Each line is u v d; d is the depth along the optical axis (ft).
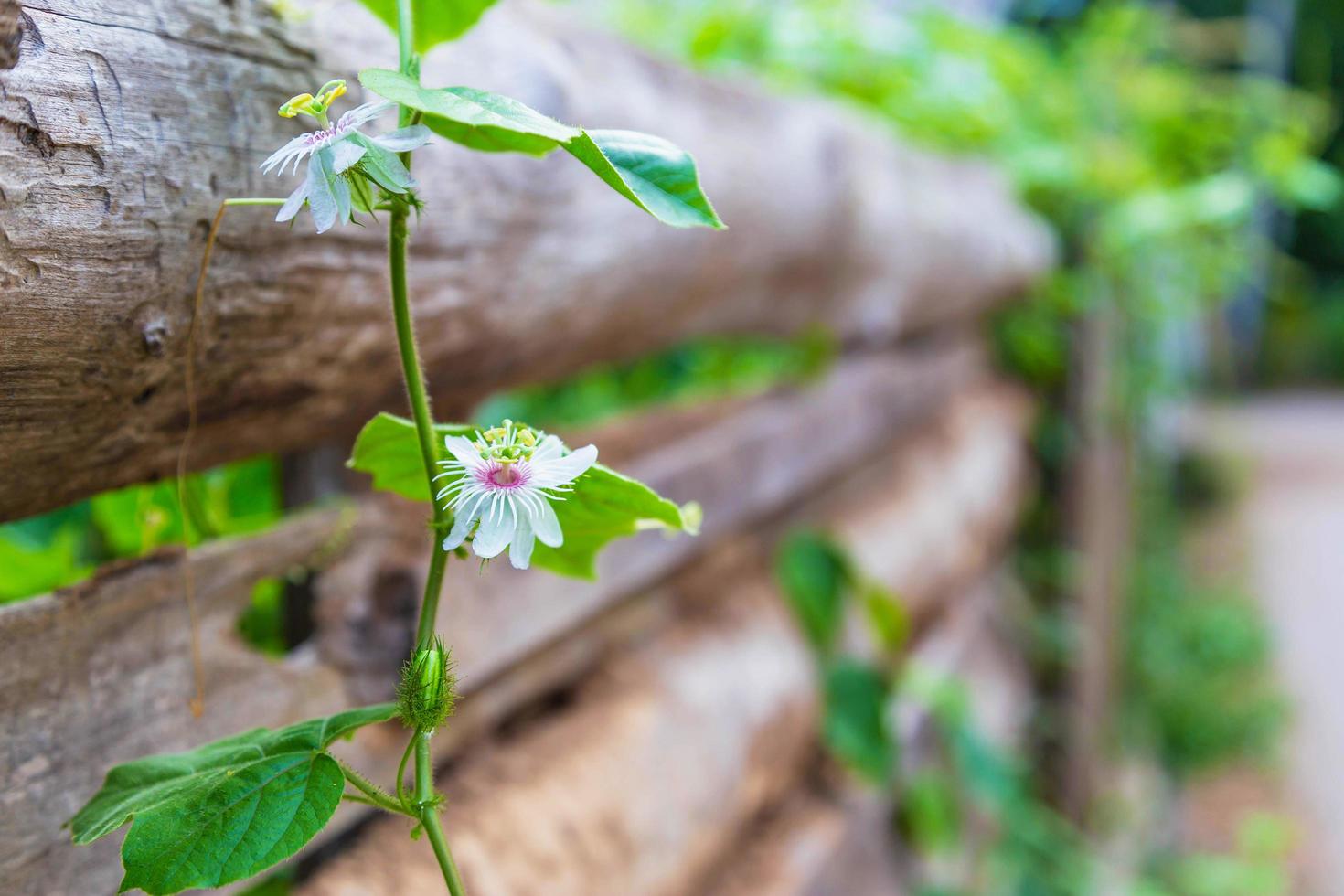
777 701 3.62
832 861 3.95
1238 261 9.29
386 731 2.36
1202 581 16.11
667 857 2.87
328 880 2.27
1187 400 19.80
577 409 4.72
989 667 6.81
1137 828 8.85
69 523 2.73
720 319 3.52
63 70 1.63
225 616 2.10
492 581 2.45
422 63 2.05
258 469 2.71
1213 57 12.10
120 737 1.94
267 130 1.84
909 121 5.79
